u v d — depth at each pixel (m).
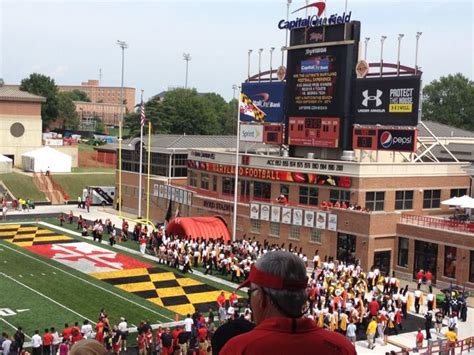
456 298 46.78
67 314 44.03
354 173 60.06
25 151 120.62
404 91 60.25
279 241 66.12
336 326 41.09
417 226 58.00
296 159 65.12
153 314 45.00
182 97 166.00
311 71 67.19
